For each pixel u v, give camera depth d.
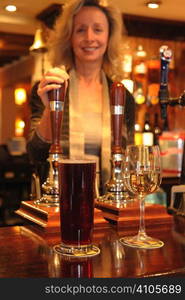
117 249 0.73
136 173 0.78
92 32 1.24
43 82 0.89
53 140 0.92
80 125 1.28
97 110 1.32
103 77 1.35
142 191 0.79
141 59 3.09
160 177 0.79
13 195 3.44
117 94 0.94
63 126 1.27
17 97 4.29
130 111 1.26
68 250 0.70
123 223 0.89
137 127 3.01
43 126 1.05
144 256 0.69
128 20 2.44
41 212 0.86
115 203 0.96
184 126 2.91
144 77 3.13
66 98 1.29
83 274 0.60
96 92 1.34
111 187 0.99
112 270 0.62
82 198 0.70
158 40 3.08
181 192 1.06
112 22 1.30
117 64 1.37
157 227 0.90
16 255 0.68
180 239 0.81
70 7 1.24
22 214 0.94
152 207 0.93
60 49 1.33
